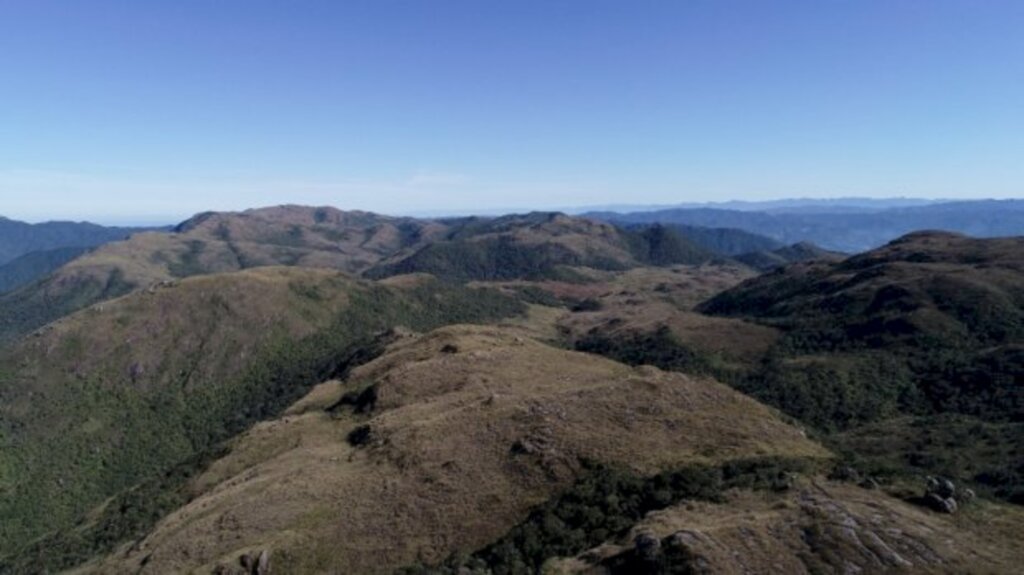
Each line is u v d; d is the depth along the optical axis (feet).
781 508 146.82
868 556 125.18
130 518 313.12
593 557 144.56
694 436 213.66
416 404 296.51
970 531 135.85
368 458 244.42
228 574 183.21
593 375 318.24
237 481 273.13
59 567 296.51
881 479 163.84
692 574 122.11
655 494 173.17
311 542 191.31
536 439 219.20
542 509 182.39
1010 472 270.67
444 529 187.73
